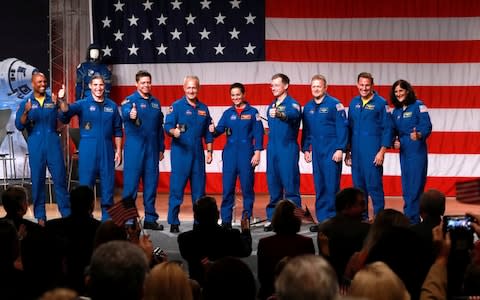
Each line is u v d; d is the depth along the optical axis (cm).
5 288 386
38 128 925
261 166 1254
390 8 1223
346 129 916
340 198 517
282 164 921
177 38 1245
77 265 517
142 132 927
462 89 1223
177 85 1248
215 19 1241
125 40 1247
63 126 1153
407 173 916
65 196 941
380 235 423
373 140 916
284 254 486
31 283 389
